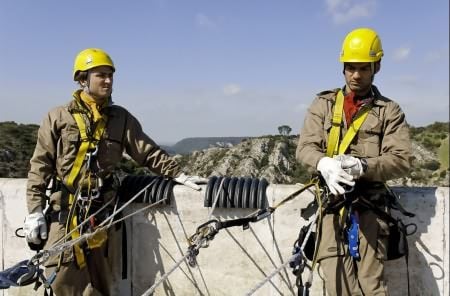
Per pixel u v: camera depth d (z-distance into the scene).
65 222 3.14
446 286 3.19
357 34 2.82
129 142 3.38
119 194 3.67
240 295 3.60
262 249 3.53
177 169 3.63
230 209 3.54
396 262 3.29
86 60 3.14
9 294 4.04
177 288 3.73
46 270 3.18
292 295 3.50
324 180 2.85
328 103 2.92
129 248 3.79
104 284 3.43
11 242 3.97
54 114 3.16
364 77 2.80
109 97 3.28
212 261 3.64
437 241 3.19
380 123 2.77
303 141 2.91
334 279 2.79
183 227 3.66
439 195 3.18
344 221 2.77
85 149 3.13
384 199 2.86
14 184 3.96
